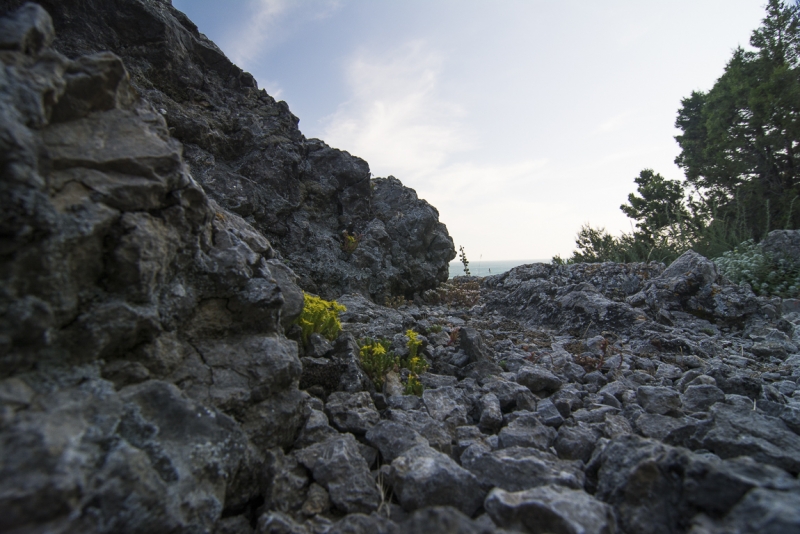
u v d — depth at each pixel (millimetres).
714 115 20500
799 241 10492
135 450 1920
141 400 2211
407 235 9672
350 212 8750
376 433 3088
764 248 10992
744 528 1898
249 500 2604
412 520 1832
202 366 2754
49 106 2186
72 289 2133
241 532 2322
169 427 2191
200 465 2158
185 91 6727
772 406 3662
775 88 17969
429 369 5078
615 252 13875
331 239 8086
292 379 3049
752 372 5328
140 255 2340
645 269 9391
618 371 5172
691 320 7645
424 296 9820
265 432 2799
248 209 6555
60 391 1955
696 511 2199
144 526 1808
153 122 2824
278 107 8133
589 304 7449
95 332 2168
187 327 2834
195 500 2041
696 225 15008
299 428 3115
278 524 2180
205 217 2998
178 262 2779
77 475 1646
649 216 19719
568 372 5121
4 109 1852
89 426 1877
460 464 3072
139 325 2369
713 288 7828
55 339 2041
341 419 3359
